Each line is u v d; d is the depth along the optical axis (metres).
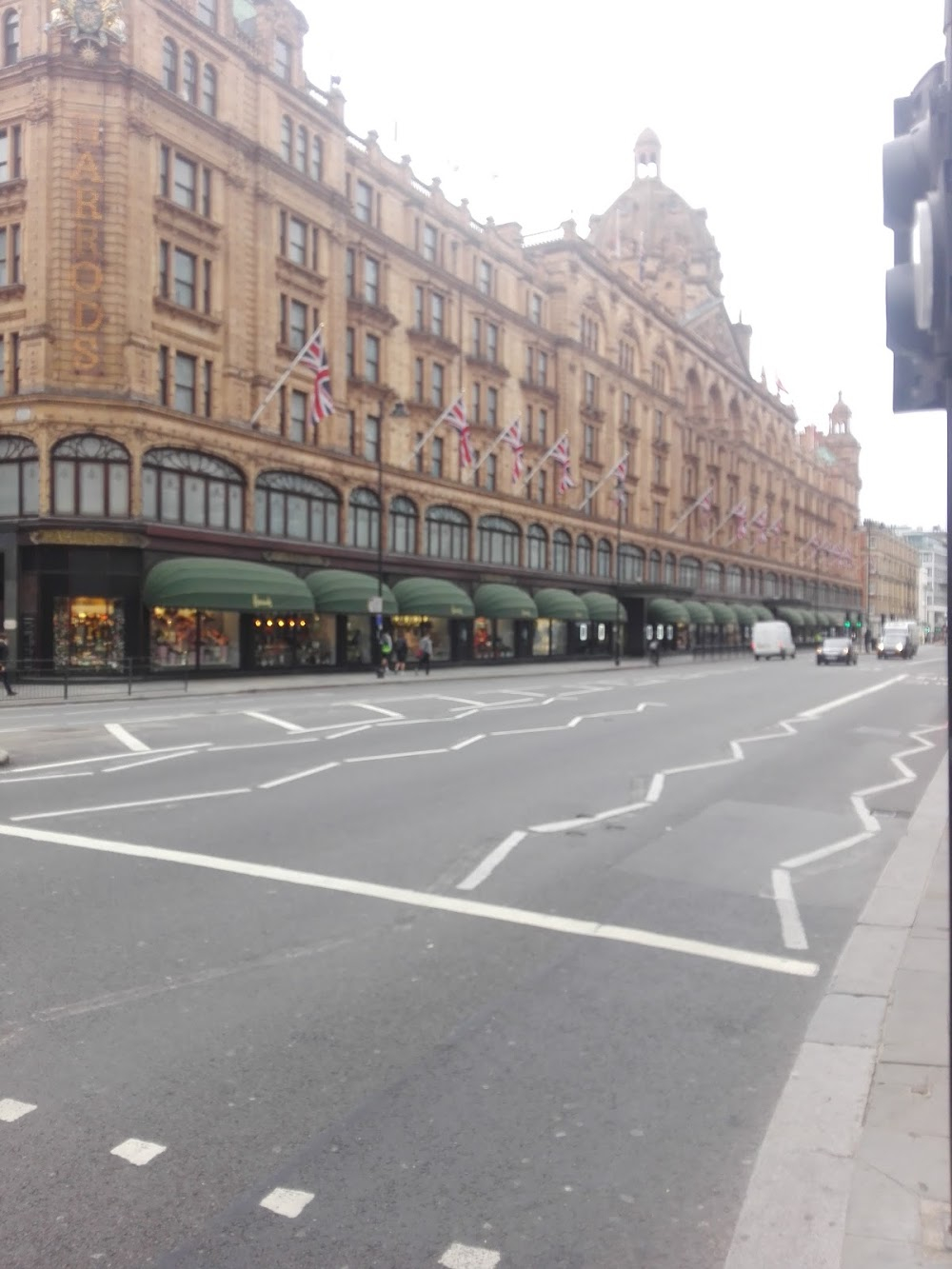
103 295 30.73
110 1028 5.00
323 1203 3.55
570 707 24.34
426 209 46.50
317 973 5.85
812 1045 4.85
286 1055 4.75
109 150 30.69
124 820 10.05
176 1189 3.62
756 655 69.12
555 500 57.34
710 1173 3.79
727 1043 4.99
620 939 6.65
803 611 100.94
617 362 64.81
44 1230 3.36
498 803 11.36
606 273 62.75
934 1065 4.51
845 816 11.17
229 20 35.19
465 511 48.78
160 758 14.51
